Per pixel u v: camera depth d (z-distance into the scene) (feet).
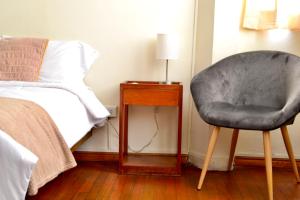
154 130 8.36
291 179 7.27
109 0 8.05
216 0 7.46
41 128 4.39
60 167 4.66
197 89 6.56
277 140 8.13
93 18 8.13
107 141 8.40
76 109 6.15
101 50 8.21
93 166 7.88
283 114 5.49
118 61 8.23
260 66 7.10
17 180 3.45
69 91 6.49
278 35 7.82
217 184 6.84
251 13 7.58
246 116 5.76
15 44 7.18
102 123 7.66
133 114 8.34
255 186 6.77
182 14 7.99
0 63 6.94
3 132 3.48
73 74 7.40
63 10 8.14
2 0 8.21
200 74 6.80
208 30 7.70
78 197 5.96
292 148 7.61
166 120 8.32
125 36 8.14
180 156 7.29
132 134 8.39
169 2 7.98
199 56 7.98
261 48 7.88
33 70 6.95
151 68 8.20
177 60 8.14
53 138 4.63
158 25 8.07
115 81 8.28
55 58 7.29
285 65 6.77
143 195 6.12
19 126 3.87
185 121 8.29
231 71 7.11
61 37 8.23
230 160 7.57
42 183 4.05
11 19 8.26
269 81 6.95
